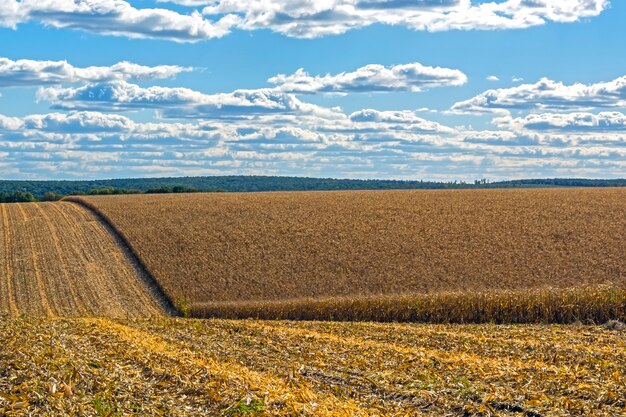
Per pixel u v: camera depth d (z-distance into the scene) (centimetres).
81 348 1733
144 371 1438
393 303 2881
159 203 6844
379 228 5094
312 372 1439
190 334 2130
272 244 4759
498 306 2722
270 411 1098
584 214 5359
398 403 1179
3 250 5056
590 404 1118
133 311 3606
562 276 3819
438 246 4531
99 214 6341
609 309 2588
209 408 1149
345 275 4012
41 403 1189
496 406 1137
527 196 6744
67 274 4391
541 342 1852
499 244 4522
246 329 2212
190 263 4412
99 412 1127
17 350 1620
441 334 2086
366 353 1666
